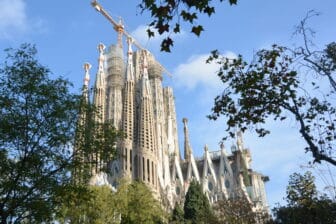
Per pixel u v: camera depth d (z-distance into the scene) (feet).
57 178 85.10
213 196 461.37
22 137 81.56
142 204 175.11
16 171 79.82
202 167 542.16
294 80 64.18
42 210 79.61
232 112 66.95
